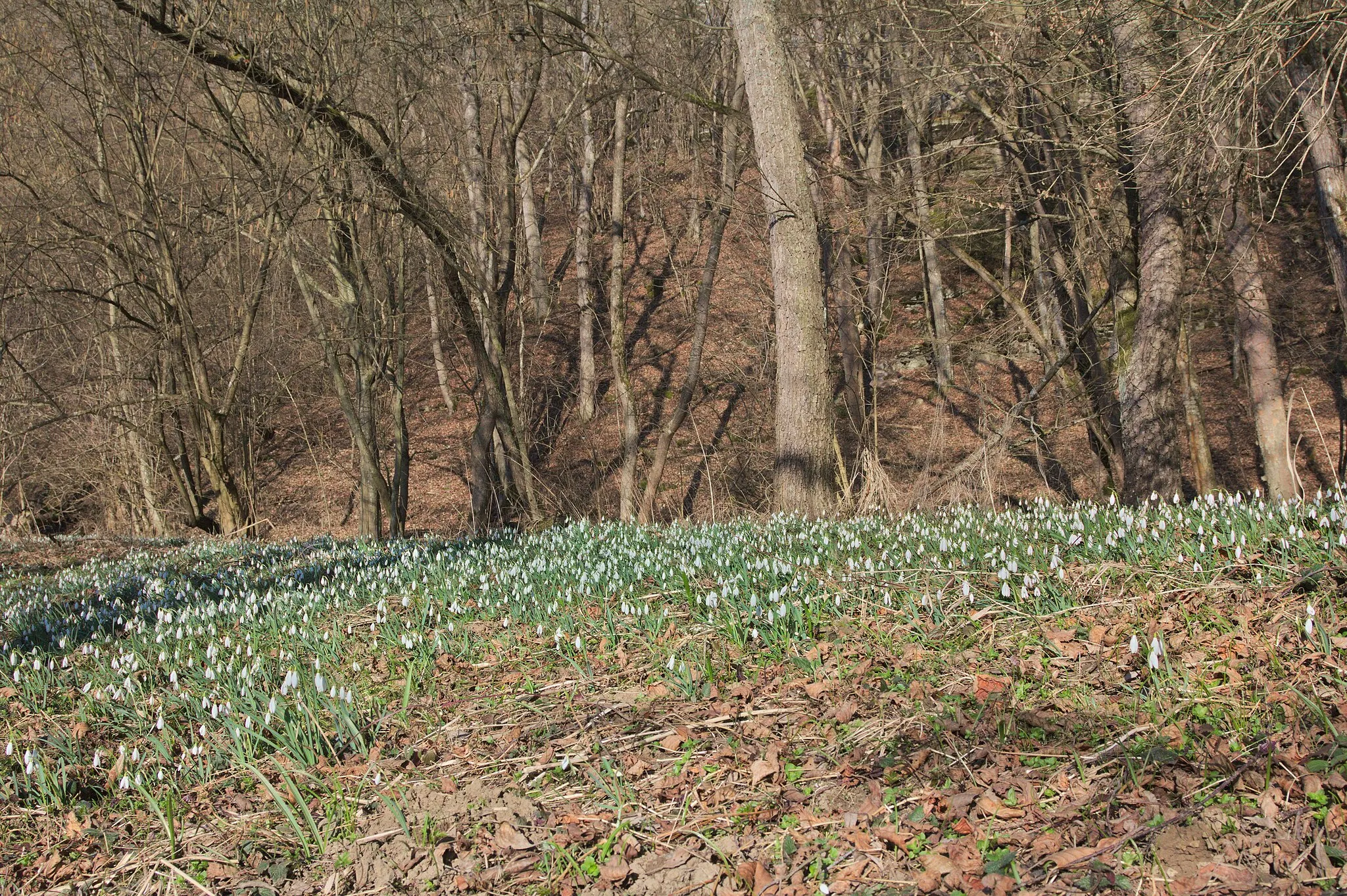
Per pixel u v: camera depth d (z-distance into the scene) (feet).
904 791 12.60
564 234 128.67
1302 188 96.73
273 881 12.67
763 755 14.25
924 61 51.57
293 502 95.96
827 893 10.68
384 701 18.61
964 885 10.38
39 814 15.11
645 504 58.75
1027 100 51.62
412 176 51.08
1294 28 27.63
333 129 49.96
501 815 13.52
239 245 66.28
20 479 84.43
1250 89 30.78
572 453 91.71
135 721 18.21
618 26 66.54
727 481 81.76
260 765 16.07
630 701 17.29
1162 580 18.71
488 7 50.72
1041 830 11.35
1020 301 58.44
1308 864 9.91
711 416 93.09
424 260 69.62
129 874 13.26
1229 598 17.40
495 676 19.75
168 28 46.19
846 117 62.44
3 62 60.80
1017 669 15.87
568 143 99.66
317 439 104.53
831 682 16.51
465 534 55.67
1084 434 79.20
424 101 59.47
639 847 12.37
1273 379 54.90
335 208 56.95
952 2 44.60
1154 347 41.52
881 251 74.02
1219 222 44.73
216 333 74.49
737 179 59.00
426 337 93.35
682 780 13.91
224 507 68.80
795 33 57.62
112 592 34.65
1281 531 19.60
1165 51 31.91
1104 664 15.64
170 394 67.77
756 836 12.28
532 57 56.34
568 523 46.44
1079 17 38.78
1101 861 10.48
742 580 21.74
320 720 17.16
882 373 92.32
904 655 17.39
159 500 84.53
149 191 61.16
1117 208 47.01
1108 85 43.06
